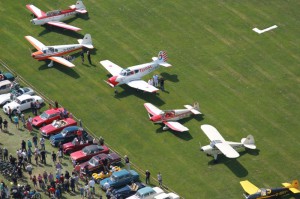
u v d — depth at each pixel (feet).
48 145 646.74
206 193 598.34
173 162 631.97
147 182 606.14
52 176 594.65
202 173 619.26
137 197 573.74
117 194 579.48
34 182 594.24
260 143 652.48
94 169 609.42
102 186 593.83
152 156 638.94
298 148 647.56
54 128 653.30
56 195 581.94
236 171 620.90
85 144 637.71
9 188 595.47
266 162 631.56
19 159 612.70
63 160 629.92
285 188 584.81
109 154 623.77
